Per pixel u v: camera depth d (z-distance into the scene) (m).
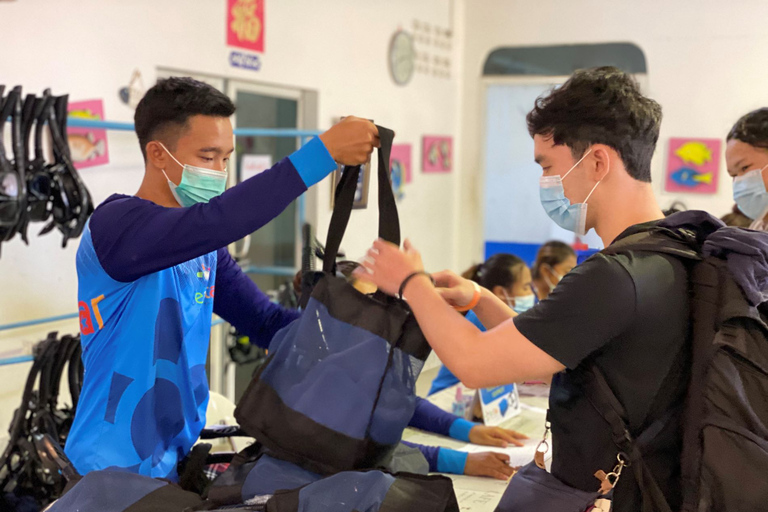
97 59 3.13
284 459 1.17
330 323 1.19
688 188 5.77
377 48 5.39
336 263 1.33
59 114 2.26
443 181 6.50
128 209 1.20
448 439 1.99
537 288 3.14
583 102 1.13
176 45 3.57
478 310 1.36
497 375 1.06
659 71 5.86
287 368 1.19
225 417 2.07
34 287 2.91
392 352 1.16
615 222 1.16
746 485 1.00
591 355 1.08
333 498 1.07
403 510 1.06
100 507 1.10
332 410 1.15
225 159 1.38
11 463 2.13
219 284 1.51
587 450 1.11
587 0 6.11
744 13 5.57
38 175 2.22
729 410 1.04
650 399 1.07
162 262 1.17
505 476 1.74
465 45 6.62
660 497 1.06
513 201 6.68
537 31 6.35
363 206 1.83
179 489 1.16
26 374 2.85
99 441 1.24
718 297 1.07
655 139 1.16
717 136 5.68
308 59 4.64
